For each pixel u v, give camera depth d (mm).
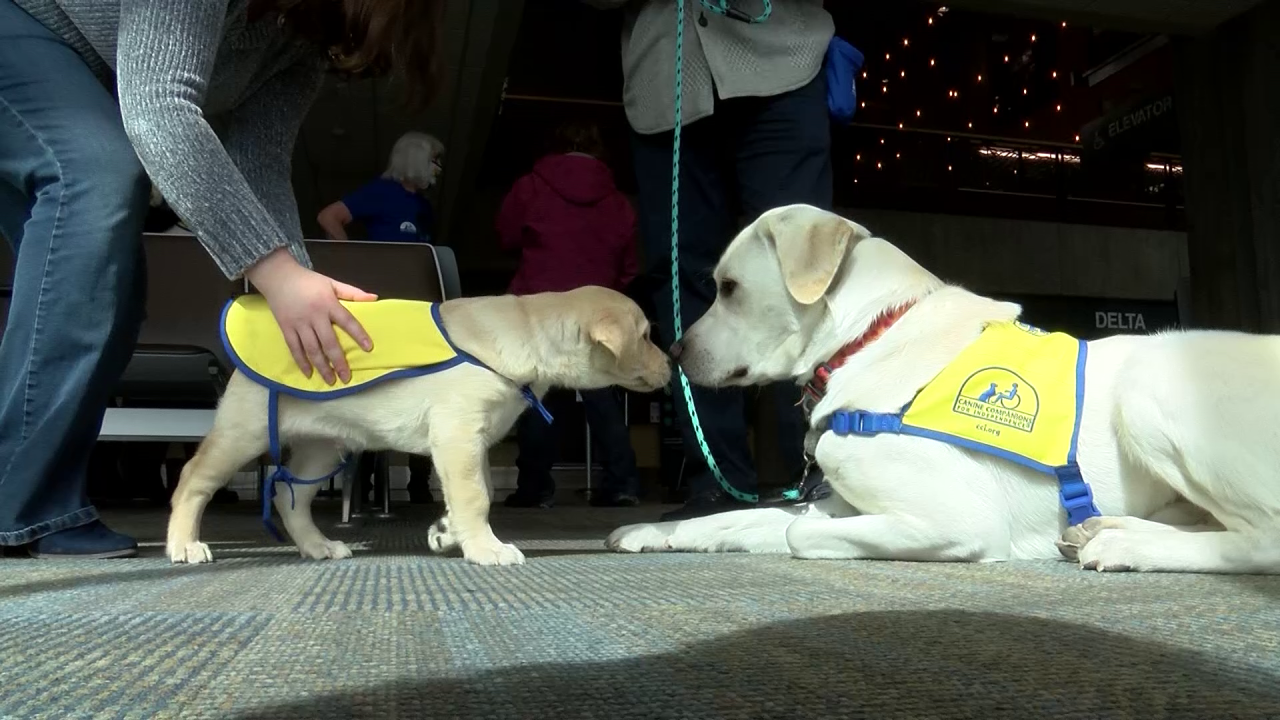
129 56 1700
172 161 1698
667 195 2912
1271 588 1356
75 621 1132
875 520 1803
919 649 912
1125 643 934
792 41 2705
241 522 3748
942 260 10312
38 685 795
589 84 9711
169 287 3393
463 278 10031
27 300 1968
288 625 1093
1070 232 10633
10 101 1916
